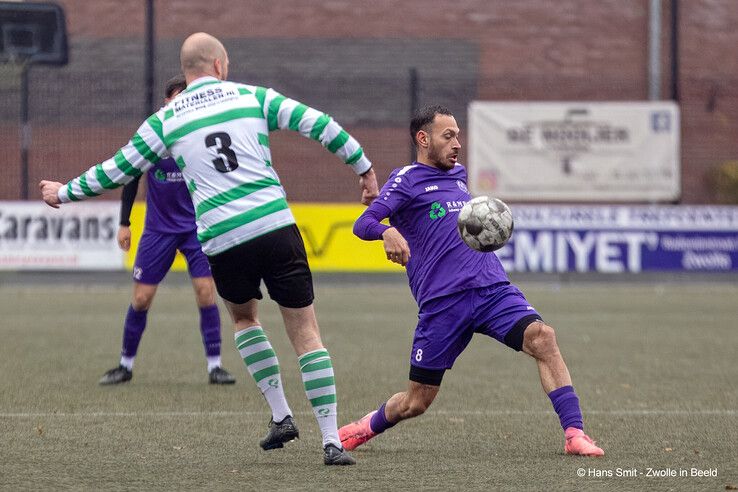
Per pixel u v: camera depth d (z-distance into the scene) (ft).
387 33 296.30
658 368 119.34
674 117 254.47
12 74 220.02
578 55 298.97
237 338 69.26
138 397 96.94
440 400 96.22
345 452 67.67
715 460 68.54
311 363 66.95
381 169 282.36
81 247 225.76
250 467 66.59
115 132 272.72
